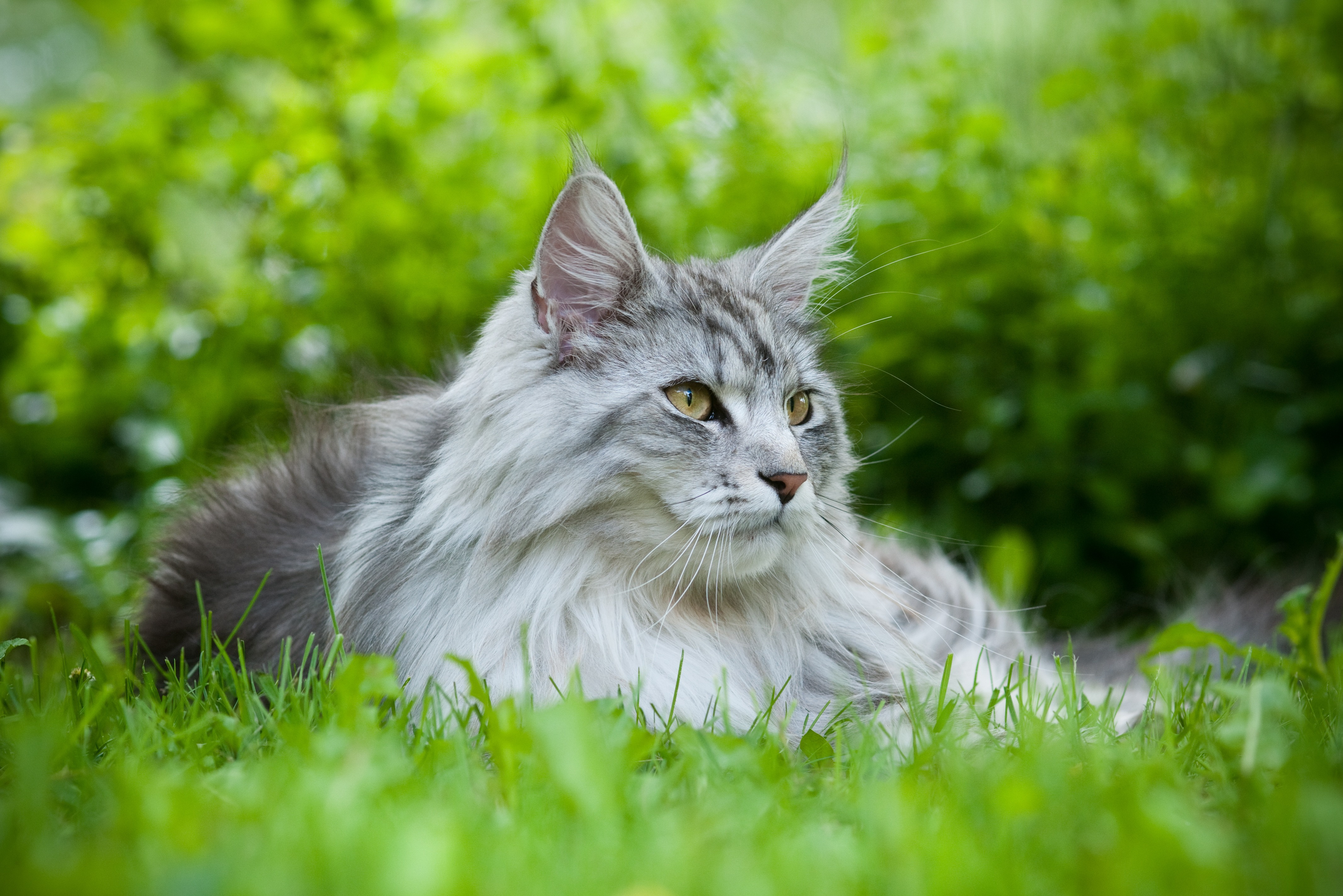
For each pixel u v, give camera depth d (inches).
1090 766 100.2
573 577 132.3
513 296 140.8
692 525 133.3
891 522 229.3
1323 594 142.4
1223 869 74.1
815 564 145.0
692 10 256.2
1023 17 294.0
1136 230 247.0
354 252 238.8
